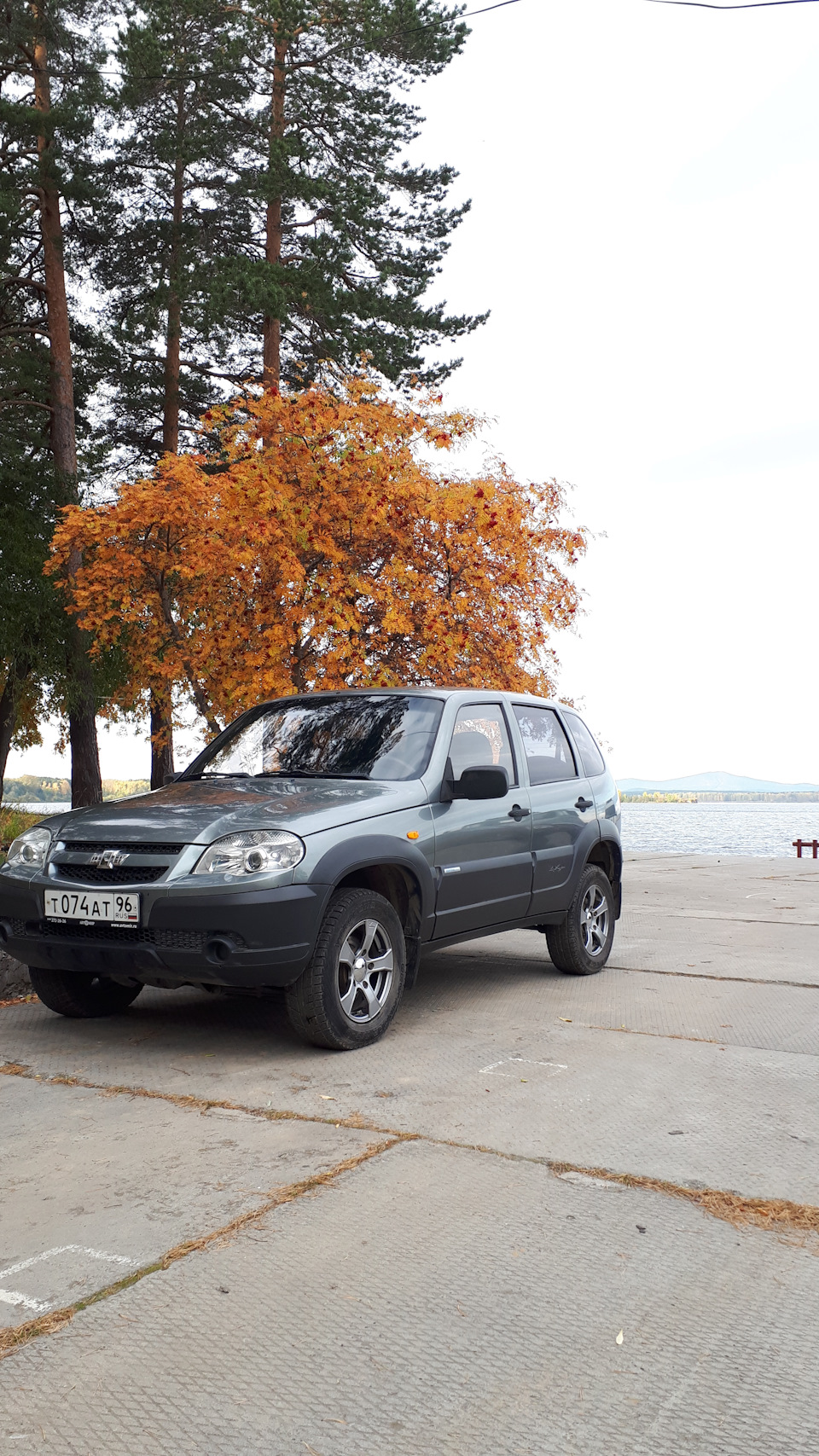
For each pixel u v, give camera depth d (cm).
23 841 530
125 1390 230
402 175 2264
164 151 2211
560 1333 253
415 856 535
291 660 1137
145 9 2144
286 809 504
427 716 602
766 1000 635
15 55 2177
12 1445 212
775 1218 318
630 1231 309
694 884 1462
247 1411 223
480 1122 404
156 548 1177
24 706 2298
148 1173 353
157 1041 527
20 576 2027
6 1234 307
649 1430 216
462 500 1091
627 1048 515
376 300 2128
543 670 1198
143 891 468
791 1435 215
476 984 686
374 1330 254
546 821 661
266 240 2227
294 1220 315
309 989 489
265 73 2162
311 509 1075
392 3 2094
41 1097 438
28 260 2347
